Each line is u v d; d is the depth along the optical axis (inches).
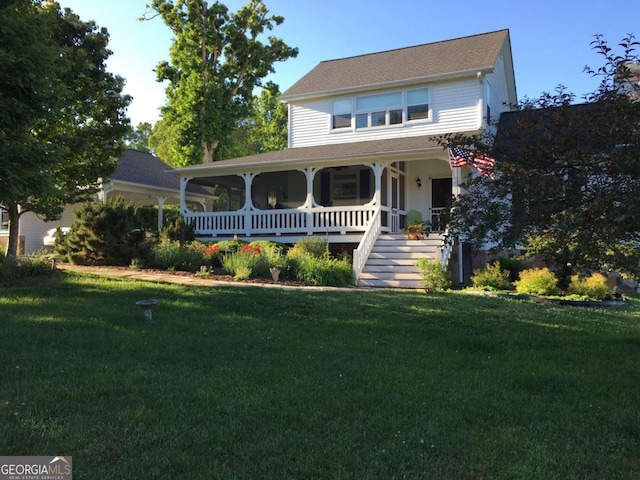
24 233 791.7
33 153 333.1
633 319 333.1
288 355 213.8
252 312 314.8
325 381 177.8
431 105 667.4
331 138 727.7
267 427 137.1
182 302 338.6
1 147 315.3
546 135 182.2
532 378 190.4
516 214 188.9
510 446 128.4
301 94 736.3
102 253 538.3
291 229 632.4
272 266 497.0
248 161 661.9
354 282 493.7
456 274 533.0
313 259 501.7
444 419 145.3
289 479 110.4
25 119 334.3
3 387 163.2
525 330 281.3
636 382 187.9
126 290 384.5
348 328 275.7
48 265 471.2
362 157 585.3
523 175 182.9
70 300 335.9
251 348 224.7
